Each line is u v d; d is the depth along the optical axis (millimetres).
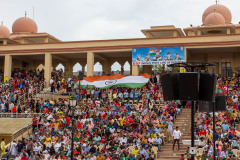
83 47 41188
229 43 36719
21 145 24875
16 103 35594
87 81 35938
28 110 33094
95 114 30031
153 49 38500
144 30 42688
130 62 46375
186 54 38094
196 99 12867
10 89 39031
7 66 43375
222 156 21094
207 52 42156
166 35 44906
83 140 25125
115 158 21172
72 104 20609
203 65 13586
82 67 48344
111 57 46844
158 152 23531
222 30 42875
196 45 37469
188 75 12820
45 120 30375
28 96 36844
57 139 25016
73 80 40812
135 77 34906
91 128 27281
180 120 28656
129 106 30844
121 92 35969
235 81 36875
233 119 27047
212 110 17828
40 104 33750
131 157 21312
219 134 23656
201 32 44031
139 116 27906
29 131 30234
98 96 35688
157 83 37562
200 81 12977
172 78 13211
